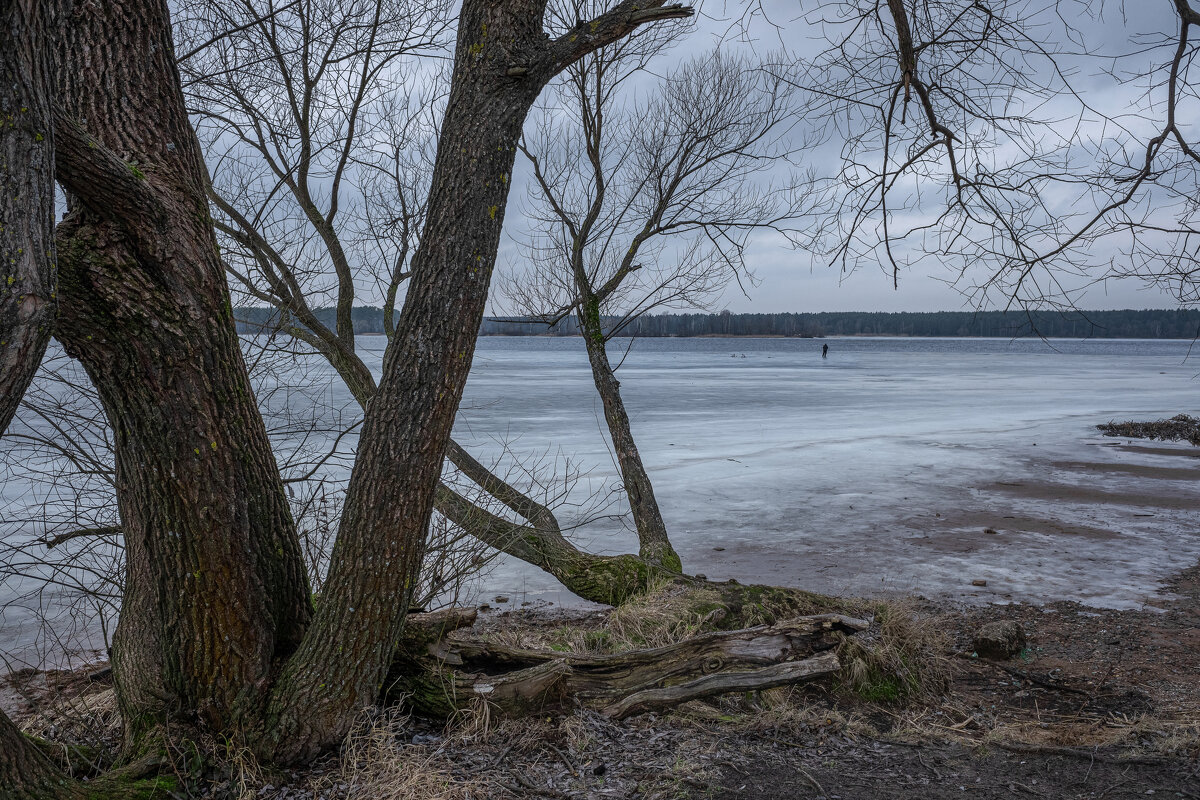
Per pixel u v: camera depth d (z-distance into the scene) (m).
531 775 3.54
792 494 13.37
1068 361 92.19
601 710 4.16
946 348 181.88
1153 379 53.56
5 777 2.67
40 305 2.05
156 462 3.06
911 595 7.76
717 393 36.25
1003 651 5.95
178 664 3.37
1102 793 3.57
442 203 3.23
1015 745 4.12
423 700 3.96
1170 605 7.66
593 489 13.20
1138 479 15.34
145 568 3.43
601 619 6.76
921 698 4.96
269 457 3.46
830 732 4.27
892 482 14.63
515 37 3.16
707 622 5.57
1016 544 10.19
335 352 6.33
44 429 10.05
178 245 2.93
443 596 7.69
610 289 8.09
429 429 3.30
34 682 5.57
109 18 2.87
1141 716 4.71
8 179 1.94
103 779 3.09
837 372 59.75
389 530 3.33
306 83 5.83
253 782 3.25
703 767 3.70
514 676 4.05
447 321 3.26
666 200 7.96
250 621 3.37
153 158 2.93
